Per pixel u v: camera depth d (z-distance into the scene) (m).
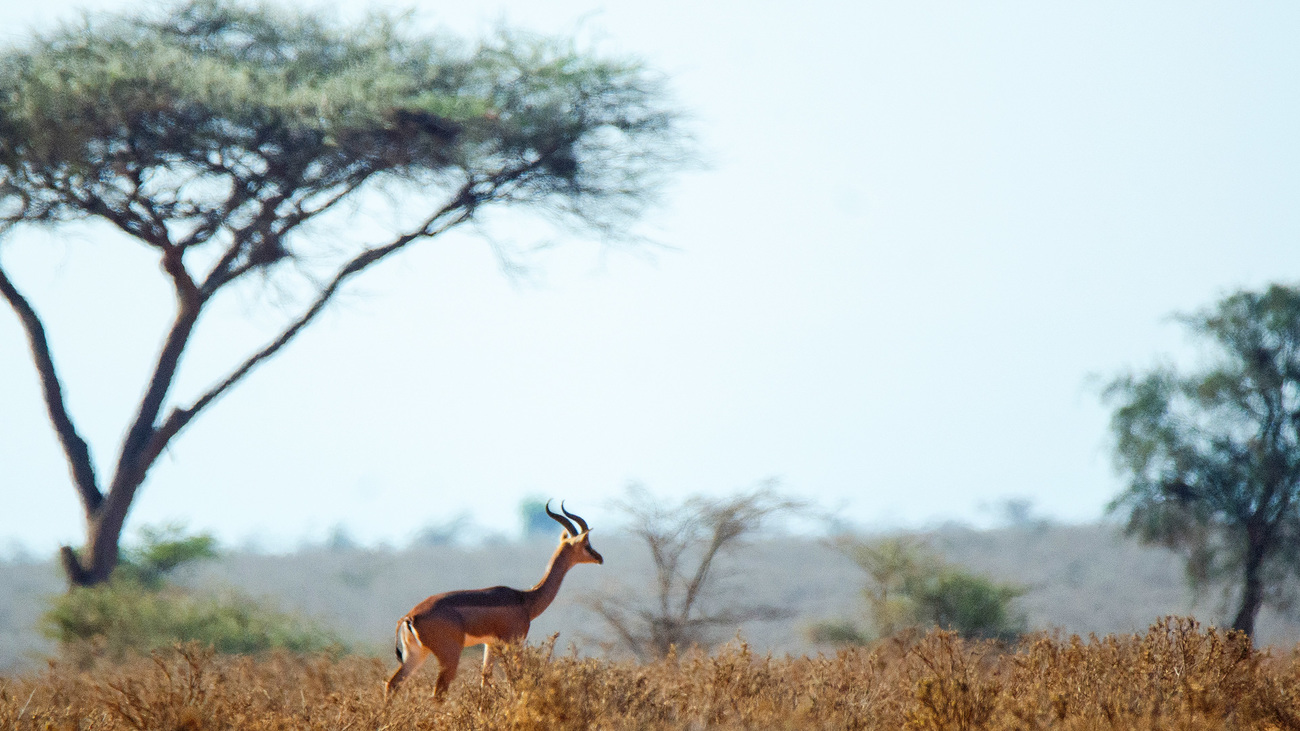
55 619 21.34
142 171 23.34
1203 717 9.15
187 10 25.11
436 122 23.67
